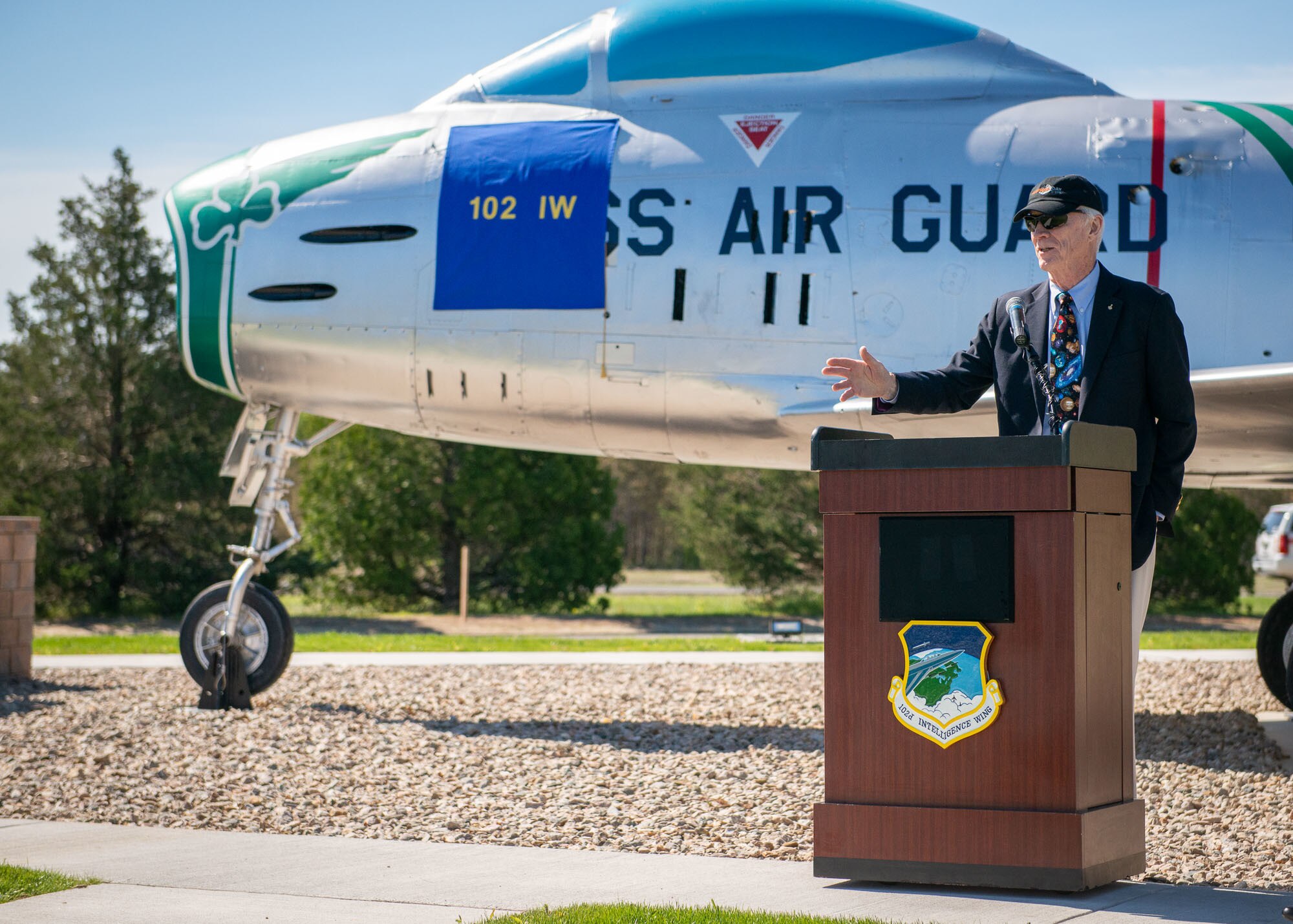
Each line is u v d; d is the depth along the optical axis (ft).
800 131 40.32
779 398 39.42
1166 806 28.66
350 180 42.42
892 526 18.75
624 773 32.81
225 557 131.95
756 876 21.17
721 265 39.75
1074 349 19.48
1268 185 38.40
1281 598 44.09
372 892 20.24
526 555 128.26
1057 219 18.98
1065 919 17.08
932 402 20.33
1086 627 18.20
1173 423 19.49
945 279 38.70
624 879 21.12
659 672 59.57
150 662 63.82
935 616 18.51
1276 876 21.79
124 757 34.53
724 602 161.89
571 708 46.06
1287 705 41.88
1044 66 41.16
